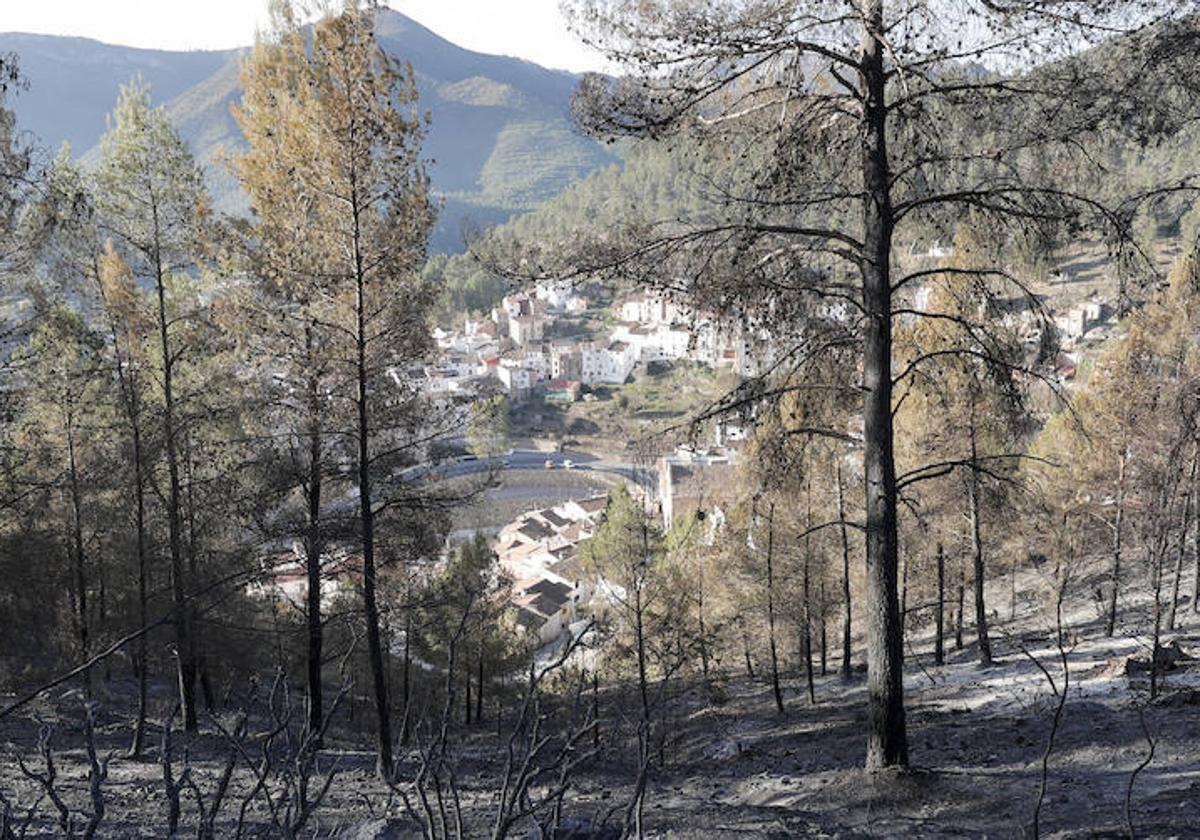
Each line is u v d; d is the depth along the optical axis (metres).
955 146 9.36
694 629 23.28
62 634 18.50
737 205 9.55
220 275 15.81
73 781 11.44
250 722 16.73
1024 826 7.47
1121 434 23.36
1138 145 8.62
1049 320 9.54
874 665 9.94
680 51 8.98
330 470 15.45
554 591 65.50
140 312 17.28
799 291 9.94
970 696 19.94
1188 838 6.48
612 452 127.75
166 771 2.36
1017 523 24.16
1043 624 28.39
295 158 13.83
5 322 14.54
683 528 32.00
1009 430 10.35
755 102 9.95
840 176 10.18
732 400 10.03
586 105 9.41
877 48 9.22
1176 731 11.46
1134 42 8.41
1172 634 23.05
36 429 17.56
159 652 16.75
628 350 157.50
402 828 7.53
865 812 8.87
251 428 16.12
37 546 15.89
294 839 2.39
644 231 9.64
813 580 24.00
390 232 14.14
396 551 15.61
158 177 16.73
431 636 25.20
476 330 181.75
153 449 16.73
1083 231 8.92
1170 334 23.44
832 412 11.11
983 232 9.77
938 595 27.27
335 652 19.28
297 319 14.84
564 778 2.53
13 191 12.55
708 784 13.31
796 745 17.39
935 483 22.47
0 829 2.33
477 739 19.84
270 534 15.36
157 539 17.92
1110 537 26.16
